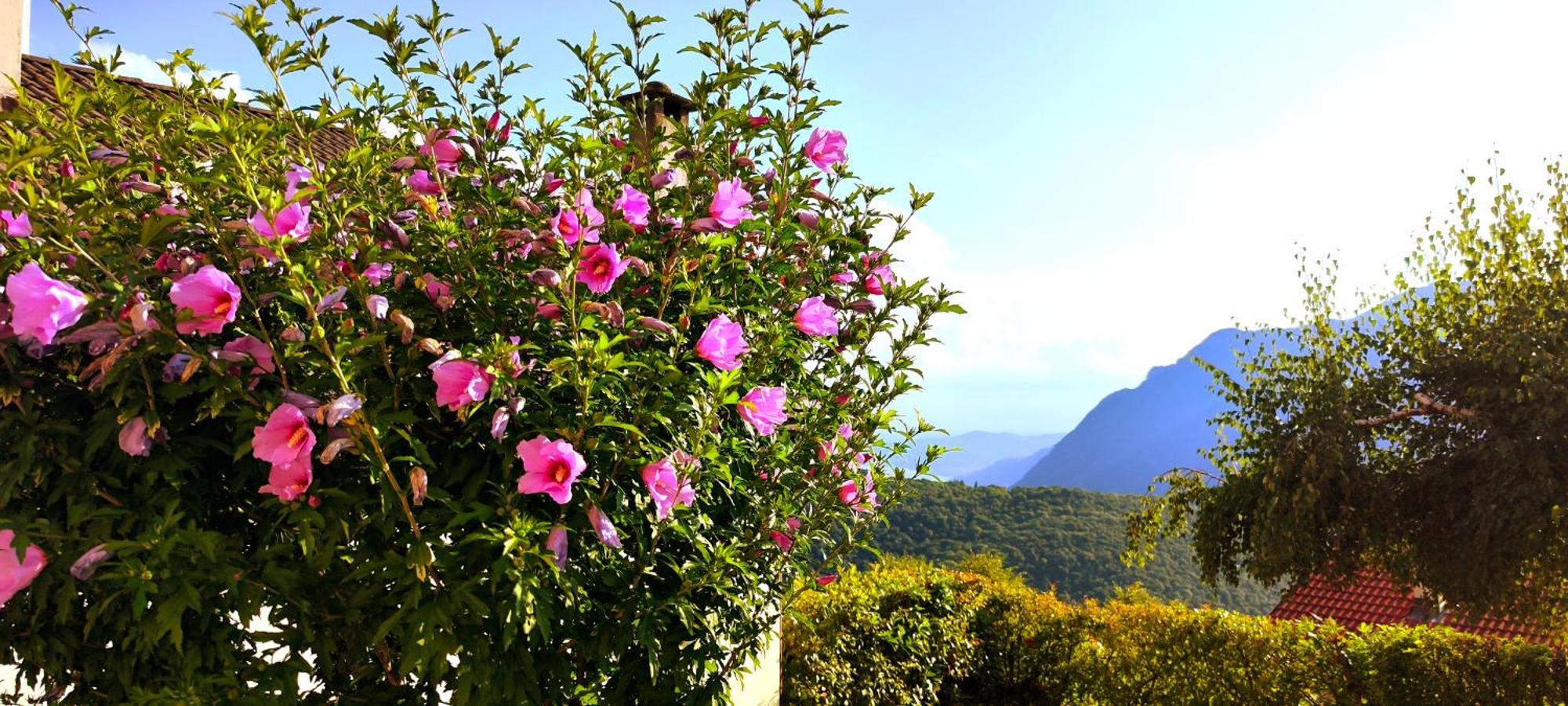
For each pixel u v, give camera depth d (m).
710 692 2.43
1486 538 8.06
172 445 1.96
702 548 2.28
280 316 2.06
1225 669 6.99
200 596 1.85
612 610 2.19
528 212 2.37
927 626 6.97
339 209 2.14
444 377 1.92
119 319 1.77
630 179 2.75
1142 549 11.24
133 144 2.31
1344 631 6.94
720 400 2.17
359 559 2.03
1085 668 8.08
